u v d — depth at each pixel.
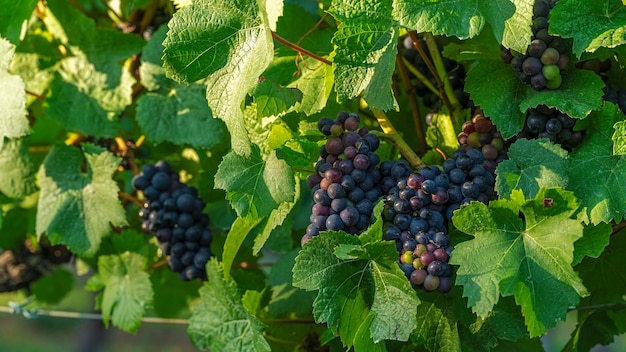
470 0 1.61
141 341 6.38
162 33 1.92
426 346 1.67
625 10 1.61
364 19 1.61
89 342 5.73
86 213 1.93
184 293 2.12
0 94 1.84
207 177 1.98
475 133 1.69
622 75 1.71
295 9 1.84
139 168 2.06
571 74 1.65
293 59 1.79
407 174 1.64
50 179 1.95
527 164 1.62
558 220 1.58
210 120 1.90
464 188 1.62
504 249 1.59
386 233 1.62
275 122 1.71
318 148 1.68
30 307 2.26
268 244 1.98
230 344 1.81
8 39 1.88
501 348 1.78
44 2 1.96
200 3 1.62
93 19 1.99
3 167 1.98
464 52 1.69
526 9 1.59
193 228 1.89
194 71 1.63
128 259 1.97
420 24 1.61
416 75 1.83
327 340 1.69
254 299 1.82
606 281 1.81
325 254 1.60
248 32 1.62
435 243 1.59
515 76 1.67
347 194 1.63
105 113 1.93
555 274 1.57
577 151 1.64
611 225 1.63
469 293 1.57
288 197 1.65
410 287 1.58
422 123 1.88
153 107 1.91
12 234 2.16
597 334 1.84
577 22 1.60
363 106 1.89
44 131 2.10
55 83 1.95
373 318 1.60
